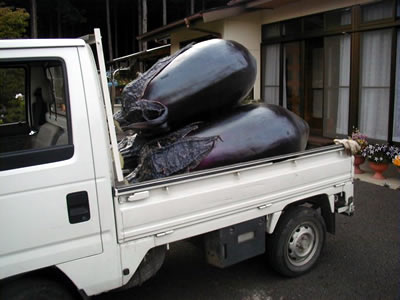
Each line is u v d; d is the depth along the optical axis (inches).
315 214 150.3
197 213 115.4
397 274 150.4
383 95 301.1
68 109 97.7
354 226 194.5
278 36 397.7
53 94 106.3
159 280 150.8
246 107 146.8
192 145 130.0
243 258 131.3
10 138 117.9
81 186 98.1
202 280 150.0
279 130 139.6
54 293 100.5
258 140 135.6
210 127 135.8
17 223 91.9
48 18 986.1
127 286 114.9
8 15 431.8
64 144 98.2
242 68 142.1
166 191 110.1
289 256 146.7
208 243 129.0
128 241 105.6
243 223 129.3
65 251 97.6
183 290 143.4
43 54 96.3
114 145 103.9
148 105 132.6
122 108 145.1
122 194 103.0
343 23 324.8
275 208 134.4
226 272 155.5
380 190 243.6
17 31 441.1
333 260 161.8
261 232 134.2
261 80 425.1
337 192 154.9
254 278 150.5
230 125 136.1
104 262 102.7
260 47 419.8
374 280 146.6
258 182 127.7
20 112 119.6
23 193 92.2
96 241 101.1
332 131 350.6
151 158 131.6
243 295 139.0
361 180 263.3
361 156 270.4
